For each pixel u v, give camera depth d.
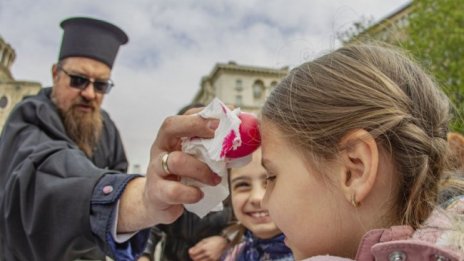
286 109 0.79
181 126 0.82
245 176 1.63
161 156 0.86
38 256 1.16
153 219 0.99
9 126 1.63
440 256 0.61
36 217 1.14
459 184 0.79
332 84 0.78
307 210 0.74
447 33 8.72
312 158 0.74
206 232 2.19
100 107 2.35
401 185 0.71
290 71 0.92
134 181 1.10
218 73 36.75
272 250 1.63
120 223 1.06
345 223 0.71
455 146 0.95
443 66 8.41
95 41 2.31
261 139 0.82
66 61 2.24
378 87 0.76
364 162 0.69
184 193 0.83
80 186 1.12
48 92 2.35
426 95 0.82
